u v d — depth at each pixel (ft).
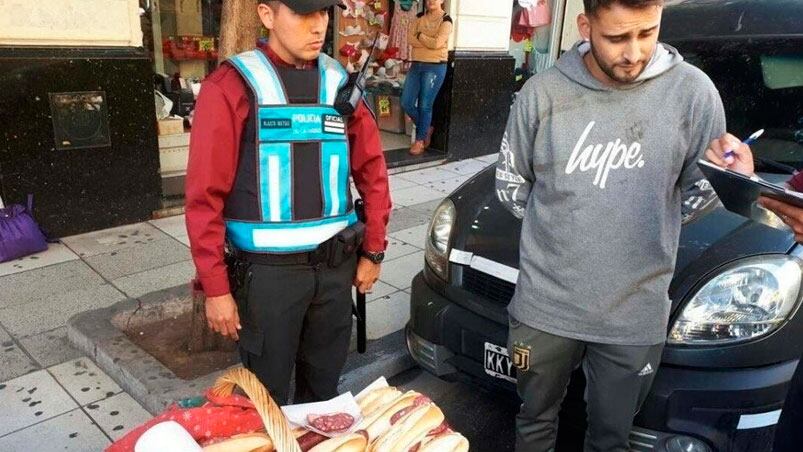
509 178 6.46
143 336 10.61
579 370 7.36
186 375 9.50
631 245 5.91
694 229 7.55
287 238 6.34
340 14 24.11
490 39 23.77
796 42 9.68
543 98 6.00
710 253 7.14
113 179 15.17
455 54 22.68
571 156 5.87
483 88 23.98
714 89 5.76
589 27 5.48
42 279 12.66
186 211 6.12
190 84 19.70
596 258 5.97
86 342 10.06
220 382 4.81
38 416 8.74
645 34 5.24
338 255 6.70
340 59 24.67
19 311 11.39
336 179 6.52
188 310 11.34
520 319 6.51
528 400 6.82
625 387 6.32
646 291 6.06
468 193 9.41
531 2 27.76
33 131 13.70
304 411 5.12
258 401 4.29
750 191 4.85
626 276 5.99
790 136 9.34
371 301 12.51
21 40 13.24
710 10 10.81
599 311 6.07
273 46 6.28
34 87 13.48
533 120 6.08
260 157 6.11
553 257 6.18
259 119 6.05
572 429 7.92
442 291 8.70
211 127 5.90
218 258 6.19
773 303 6.76
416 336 8.95
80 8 13.79
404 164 22.26
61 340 10.58
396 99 25.95
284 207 6.26
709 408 6.72
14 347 10.31
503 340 7.78
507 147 6.37
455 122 23.48
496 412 9.76
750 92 9.86
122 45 14.65
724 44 10.25
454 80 22.85
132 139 15.23
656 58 5.70
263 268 6.41
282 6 5.94
